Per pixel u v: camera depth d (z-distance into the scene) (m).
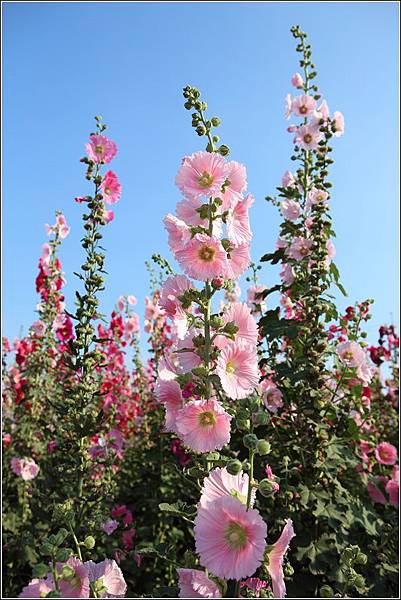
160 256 4.21
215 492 2.12
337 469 4.38
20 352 7.11
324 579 3.95
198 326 2.65
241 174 2.60
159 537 5.59
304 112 5.95
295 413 4.72
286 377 4.59
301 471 4.32
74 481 4.60
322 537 4.07
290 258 5.34
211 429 2.42
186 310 2.69
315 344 4.59
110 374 7.86
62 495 4.76
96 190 4.85
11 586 5.21
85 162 4.89
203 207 2.54
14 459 5.96
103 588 2.10
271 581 2.21
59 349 6.81
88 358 4.57
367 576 4.12
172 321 2.69
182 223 2.62
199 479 2.55
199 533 1.98
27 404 6.61
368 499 5.17
